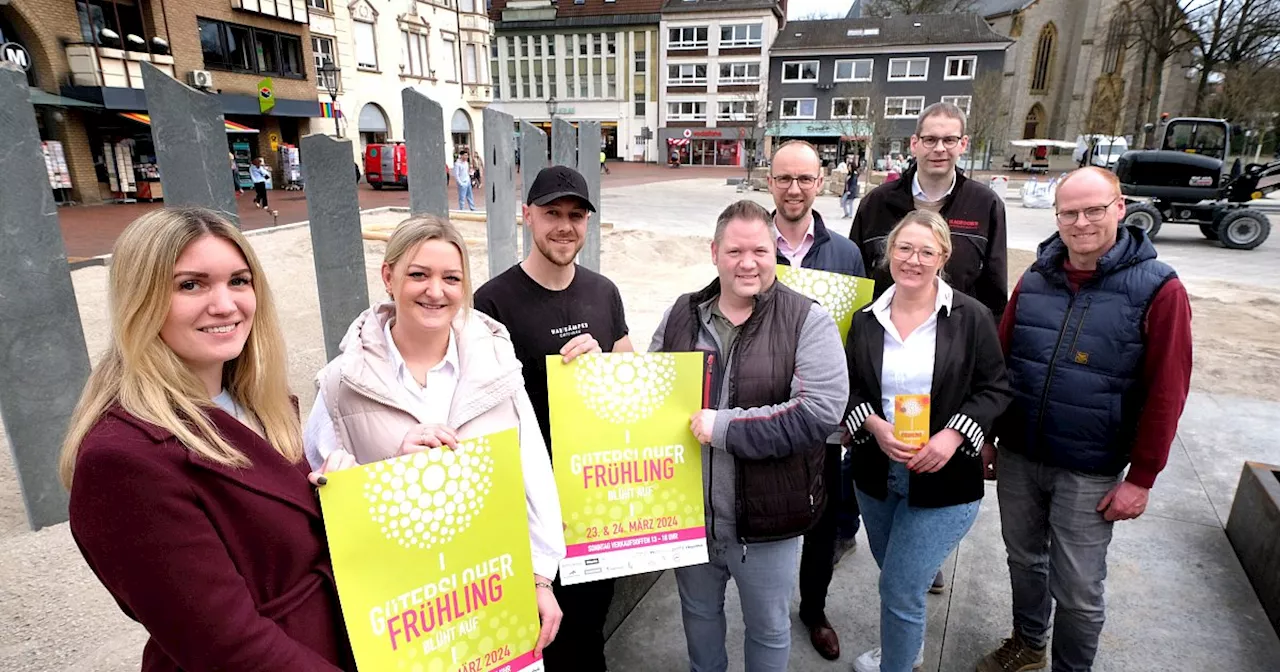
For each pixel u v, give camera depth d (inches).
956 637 102.9
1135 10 1434.5
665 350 81.0
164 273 40.5
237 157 903.7
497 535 56.2
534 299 85.0
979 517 138.6
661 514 75.2
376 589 50.1
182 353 43.3
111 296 41.3
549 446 85.0
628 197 930.7
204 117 95.7
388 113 1167.6
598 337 88.2
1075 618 85.0
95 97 668.7
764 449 70.5
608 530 74.4
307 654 43.5
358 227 121.4
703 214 727.1
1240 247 541.3
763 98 1887.3
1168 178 560.1
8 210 98.0
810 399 71.4
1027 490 89.3
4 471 137.9
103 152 698.2
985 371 80.3
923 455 76.9
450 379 63.1
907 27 1796.3
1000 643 102.0
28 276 101.3
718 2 1888.5
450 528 53.6
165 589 37.5
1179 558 121.7
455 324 64.4
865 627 105.0
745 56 1881.2
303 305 285.7
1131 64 1717.5
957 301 80.0
